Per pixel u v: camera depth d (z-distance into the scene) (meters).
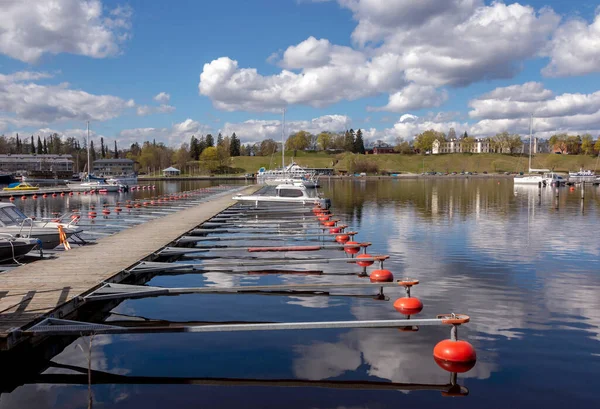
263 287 11.91
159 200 42.91
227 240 20.08
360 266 14.75
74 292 10.04
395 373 7.30
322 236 21.30
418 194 54.84
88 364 7.71
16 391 6.91
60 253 14.97
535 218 29.02
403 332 8.94
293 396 6.64
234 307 10.71
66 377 7.30
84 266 12.84
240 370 7.43
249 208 34.28
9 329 7.62
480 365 7.57
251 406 6.40
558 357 7.88
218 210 31.69
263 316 10.07
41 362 7.82
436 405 6.40
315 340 8.59
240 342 8.52
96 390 6.89
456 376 7.20
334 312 10.32
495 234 22.09
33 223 17.70
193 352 8.12
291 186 38.56
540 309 10.47
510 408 6.33
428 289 12.19
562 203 40.91
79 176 92.69
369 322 8.15
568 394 6.68
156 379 7.18
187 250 16.12
